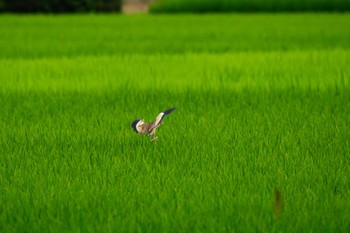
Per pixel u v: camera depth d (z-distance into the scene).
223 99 29.12
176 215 14.46
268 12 105.12
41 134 22.53
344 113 25.84
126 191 16.20
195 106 27.53
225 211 14.74
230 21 83.56
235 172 17.64
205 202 15.37
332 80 33.88
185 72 37.06
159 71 37.47
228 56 44.12
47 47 51.03
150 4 111.69
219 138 21.62
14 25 76.00
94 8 108.50
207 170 18.06
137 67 39.06
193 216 14.52
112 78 34.97
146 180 17.09
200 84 33.03
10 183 17.19
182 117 25.00
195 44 53.22
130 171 18.00
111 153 19.77
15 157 19.44
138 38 59.16
